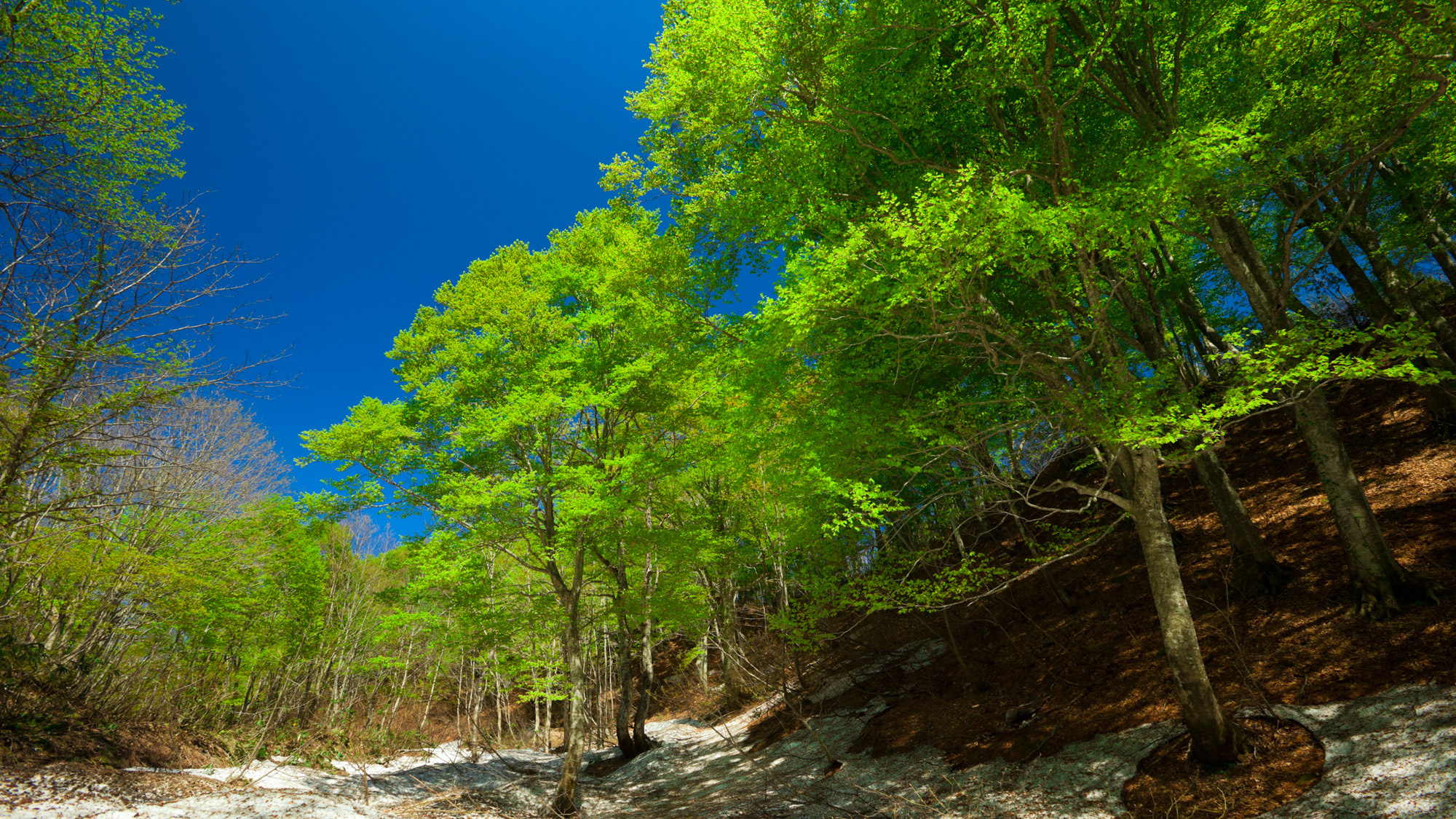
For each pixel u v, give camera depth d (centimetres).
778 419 1029
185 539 1452
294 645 2181
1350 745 620
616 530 1320
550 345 1335
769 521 1543
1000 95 887
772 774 1237
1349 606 814
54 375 700
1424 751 564
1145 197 601
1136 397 698
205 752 1371
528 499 1219
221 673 1936
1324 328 643
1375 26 656
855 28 819
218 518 1562
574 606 1305
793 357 929
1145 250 676
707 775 1423
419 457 1249
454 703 3372
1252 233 1237
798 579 1311
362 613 2552
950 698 1186
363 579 2662
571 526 1186
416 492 1243
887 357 930
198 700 1655
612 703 2750
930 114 897
